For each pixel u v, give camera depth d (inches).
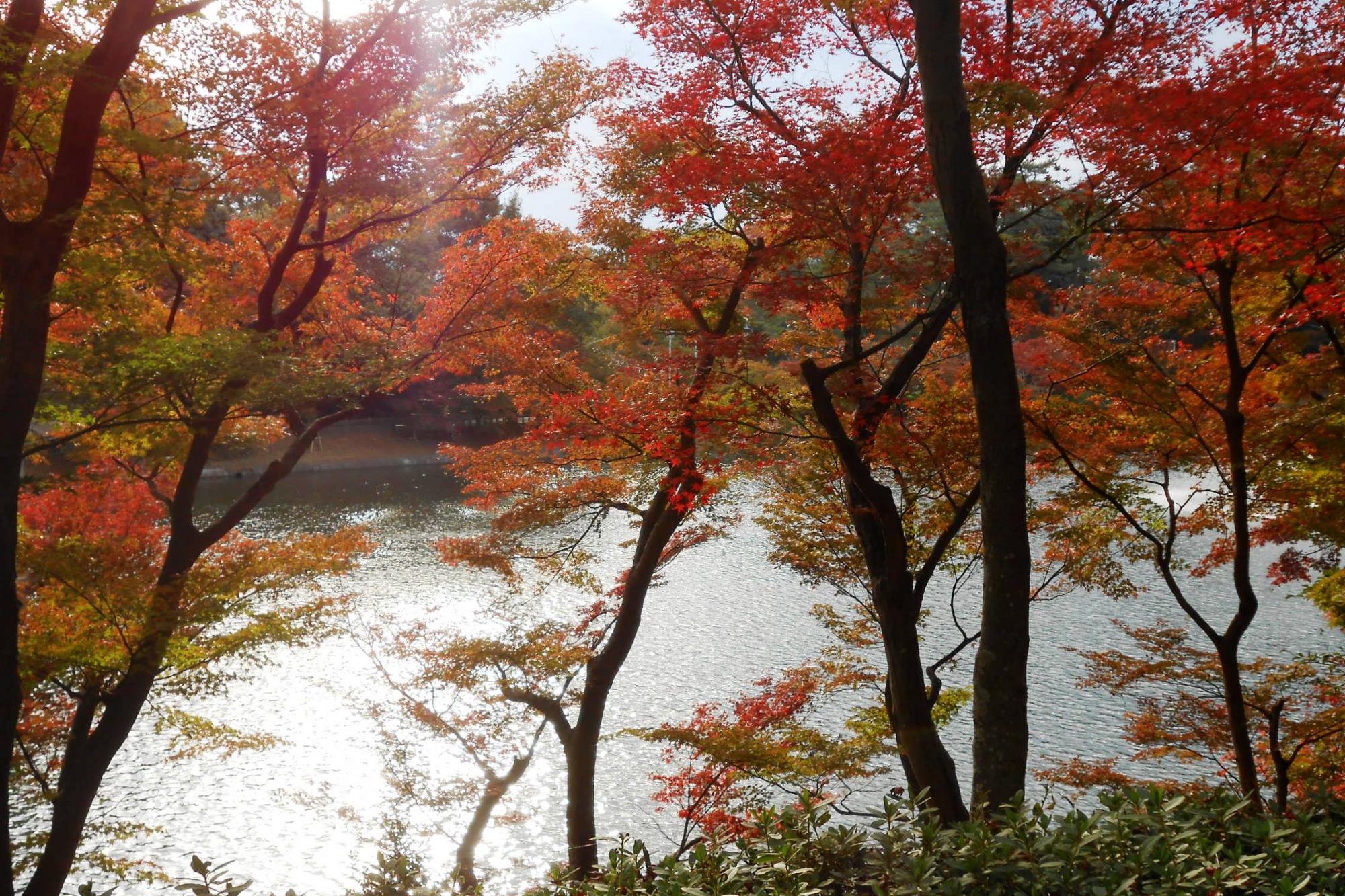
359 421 2159.2
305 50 405.4
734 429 358.3
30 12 323.6
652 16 370.0
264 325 470.0
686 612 1005.2
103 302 369.1
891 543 319.0
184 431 469.4
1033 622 956.0
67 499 450.6
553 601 1025.5
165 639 410.3
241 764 694.5
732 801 497.4
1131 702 759.7
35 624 414.3
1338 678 481.1
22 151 380.2
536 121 471.5
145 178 388.2
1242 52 307.1
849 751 466.6
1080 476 445.1
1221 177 325.1
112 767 694.5
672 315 447.2
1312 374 427.5
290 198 516.4
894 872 171.8
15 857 500.7
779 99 362.6
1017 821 183.3
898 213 321.4
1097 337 430.9
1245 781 397.4
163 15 349.7
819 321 423.8
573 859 436.1
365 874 212.5
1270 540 448.5
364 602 1005.2
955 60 258.5
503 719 496.7
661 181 343.6
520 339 493.4
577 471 526.6
